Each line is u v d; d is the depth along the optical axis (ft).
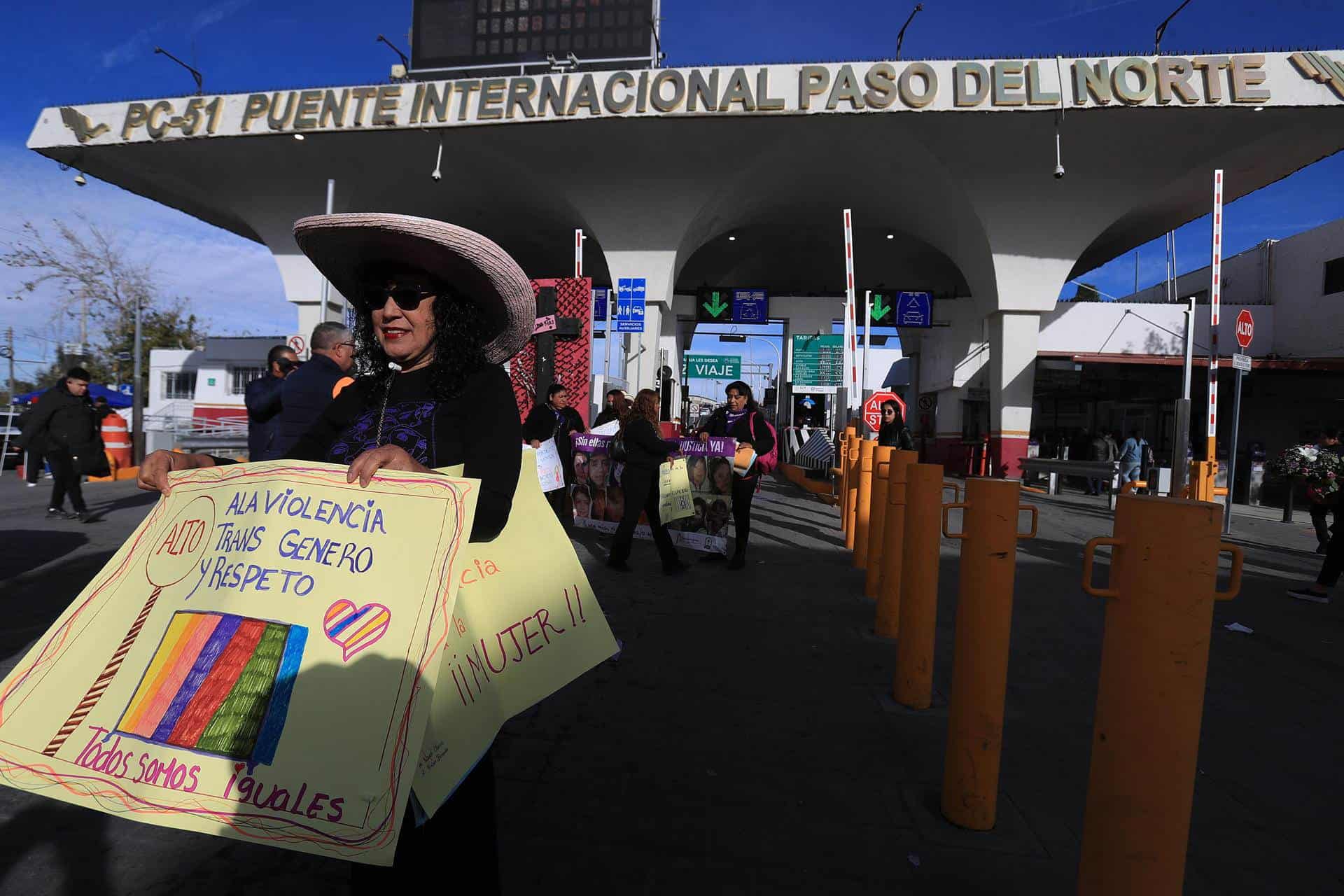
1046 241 59.31
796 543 27.14
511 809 8.38
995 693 8.13
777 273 100.01
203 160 61.26
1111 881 5.47
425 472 4.42
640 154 57.57
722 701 11.67
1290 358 63.72
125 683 4.32
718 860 7.53
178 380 100.78
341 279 5.71
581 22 58.34
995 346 63.36
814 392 77.46
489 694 4.80
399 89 54.08
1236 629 17.16
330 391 14.48
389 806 3.79
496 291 5.22
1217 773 10.05
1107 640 5.57
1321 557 29.09
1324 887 7.53
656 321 64.80
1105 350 64.49
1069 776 9.63
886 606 15.15
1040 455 76.48
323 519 4.49
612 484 24.73
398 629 4.13
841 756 9.93
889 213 70.18
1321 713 12.23
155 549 4.80
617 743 10.15
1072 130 51.21
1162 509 5.23
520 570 5.31
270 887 6.91
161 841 7.64
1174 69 46.91
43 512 29.37
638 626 15.52
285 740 4.02
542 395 24.91
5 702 4.27
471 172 63.16
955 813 8.30
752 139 55.31
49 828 7.79
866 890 7.14
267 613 4.33
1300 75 46.14
